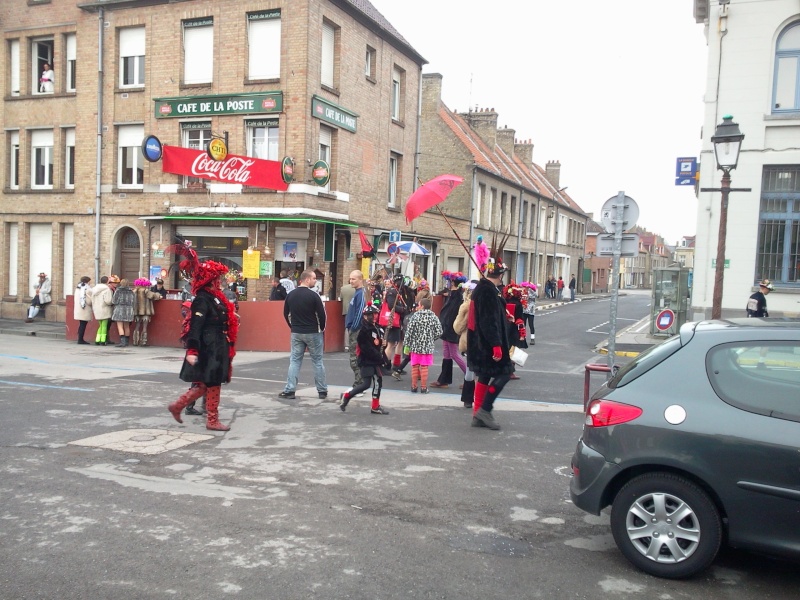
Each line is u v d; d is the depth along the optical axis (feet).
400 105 79.77
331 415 27.14
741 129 49.21
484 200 110.22
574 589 12.68
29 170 75.00
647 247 343.26
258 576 12.83
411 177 82.28
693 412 13.23
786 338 13.16
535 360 47.65
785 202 48.83
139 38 68.28
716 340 13.74
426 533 15.19
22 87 74.59
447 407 29.43
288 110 61.21
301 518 15.88
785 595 12.67
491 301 24.70
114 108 69.10
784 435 12.44
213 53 63.98
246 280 63.21
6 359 43.88
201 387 24.39
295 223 62.23
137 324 53.78
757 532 12.58
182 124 65.87
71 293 73.31
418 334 32.96
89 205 70.79
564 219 170.81
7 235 76.95
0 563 13.17
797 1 47.50
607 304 137.49
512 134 142.10
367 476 19.16
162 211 66.28
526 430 25.16
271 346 50.72
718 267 36.27
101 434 23.16
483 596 12.28
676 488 13.17
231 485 18.15
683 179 50.93
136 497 17.04
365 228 71.87
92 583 12.42
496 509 16.84
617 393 14.25
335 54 65.98
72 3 70.85
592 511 14.10
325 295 65.05
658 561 13.26
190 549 13.99
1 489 17.44
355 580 12.76
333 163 66.39
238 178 60.59
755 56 48.83
